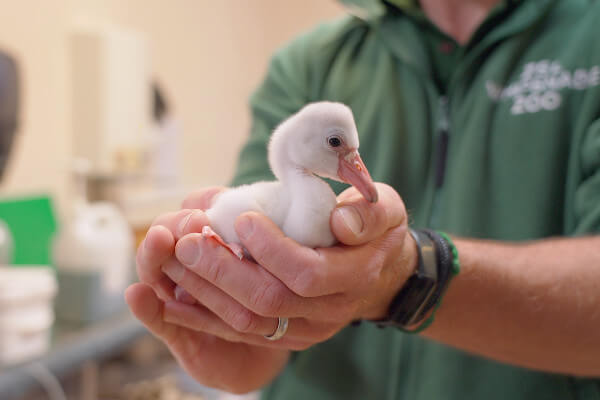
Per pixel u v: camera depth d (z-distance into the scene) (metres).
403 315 0.74
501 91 1.07
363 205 0.62
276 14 4.26
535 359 0.86
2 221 1.82
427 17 1.14
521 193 1.03
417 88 1.13
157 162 3.02
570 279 0.81
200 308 0.71
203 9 3.43
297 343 0.71
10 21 1.95
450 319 0.79
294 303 0.61
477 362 1.02
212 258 0.60
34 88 2.07
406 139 1.11
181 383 2.07
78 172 2.29
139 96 2.47
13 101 1.94
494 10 1.06
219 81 3.69
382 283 0.68
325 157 0.68
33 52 2.06
